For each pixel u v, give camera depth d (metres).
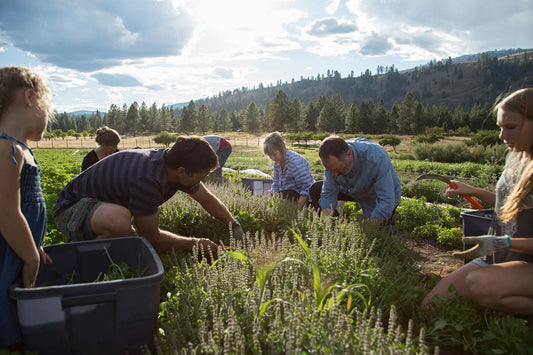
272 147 5.86
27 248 2.07
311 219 4.37
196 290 2.47
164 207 4.42
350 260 3.05
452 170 22.00
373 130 114.44
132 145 94.00
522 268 2.43
